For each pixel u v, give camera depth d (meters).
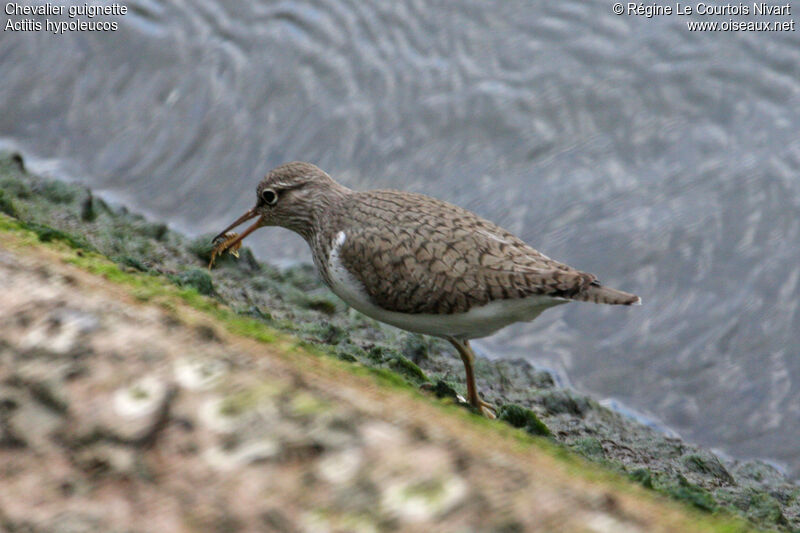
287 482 6.17
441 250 10.07
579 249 15.19
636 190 15.83
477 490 6.23
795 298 14.23
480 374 12.34
